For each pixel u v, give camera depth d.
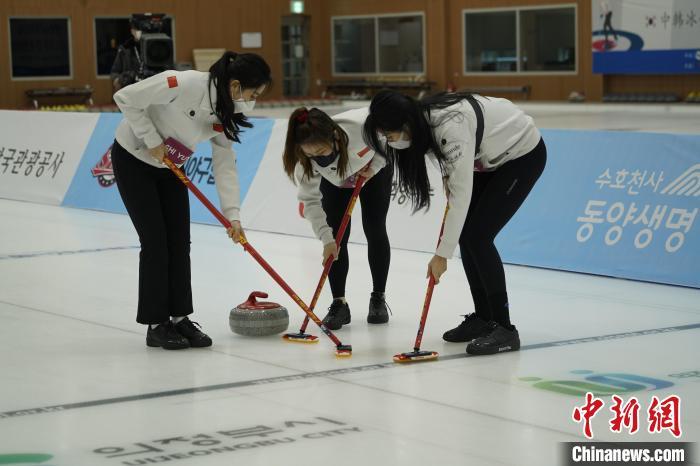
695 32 28.02
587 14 30.45
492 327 6.62
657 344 6.65
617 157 9.49
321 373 5.96
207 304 8.07
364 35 36.50
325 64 37.94
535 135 6.42
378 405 5.28
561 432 4.80
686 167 8.96
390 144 5.95
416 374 5.92
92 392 5.58
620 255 9.16
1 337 7.00
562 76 31.45
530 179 6.43
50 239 11.62
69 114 15.31
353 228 11.15
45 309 7.95
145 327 7.32
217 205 12.73
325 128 6.23
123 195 6.52
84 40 32.81
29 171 15.60
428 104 5.93
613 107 29.42
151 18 19.48
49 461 4.43
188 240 6.73
